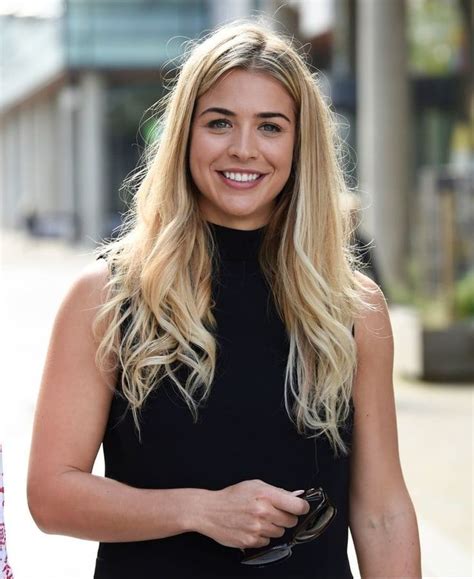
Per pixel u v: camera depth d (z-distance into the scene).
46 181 92.75
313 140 4.42
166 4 73.00
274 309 4.37
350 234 4.71
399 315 20.78
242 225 4.46
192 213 4.36
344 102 41.28
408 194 31.88
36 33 83.56
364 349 4.48
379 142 31.70
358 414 4.49
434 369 19.89
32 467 4.13
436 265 24.25
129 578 4.17
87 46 73.50
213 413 4.17
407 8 31.98
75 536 4.10
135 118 82.19
